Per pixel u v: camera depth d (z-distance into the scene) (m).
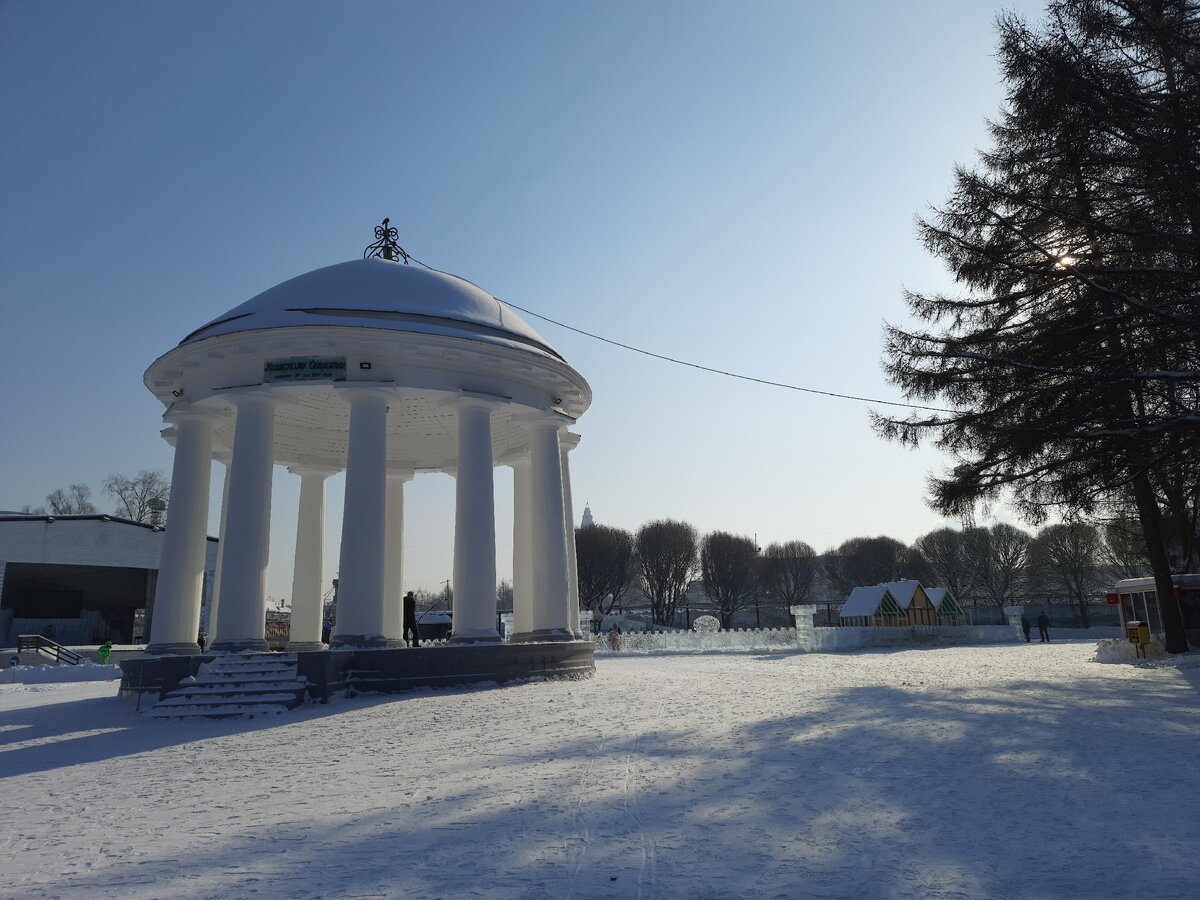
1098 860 4.88
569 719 11.52
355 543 15.95
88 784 8.54
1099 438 16.81
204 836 6.11
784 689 15.12
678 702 13.24
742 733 9.78
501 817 6.25
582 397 20.75
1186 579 23.16
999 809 6.05
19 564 48.16
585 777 7.56
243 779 8.38
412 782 7.75
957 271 20.25
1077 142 16.83
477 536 17.12
